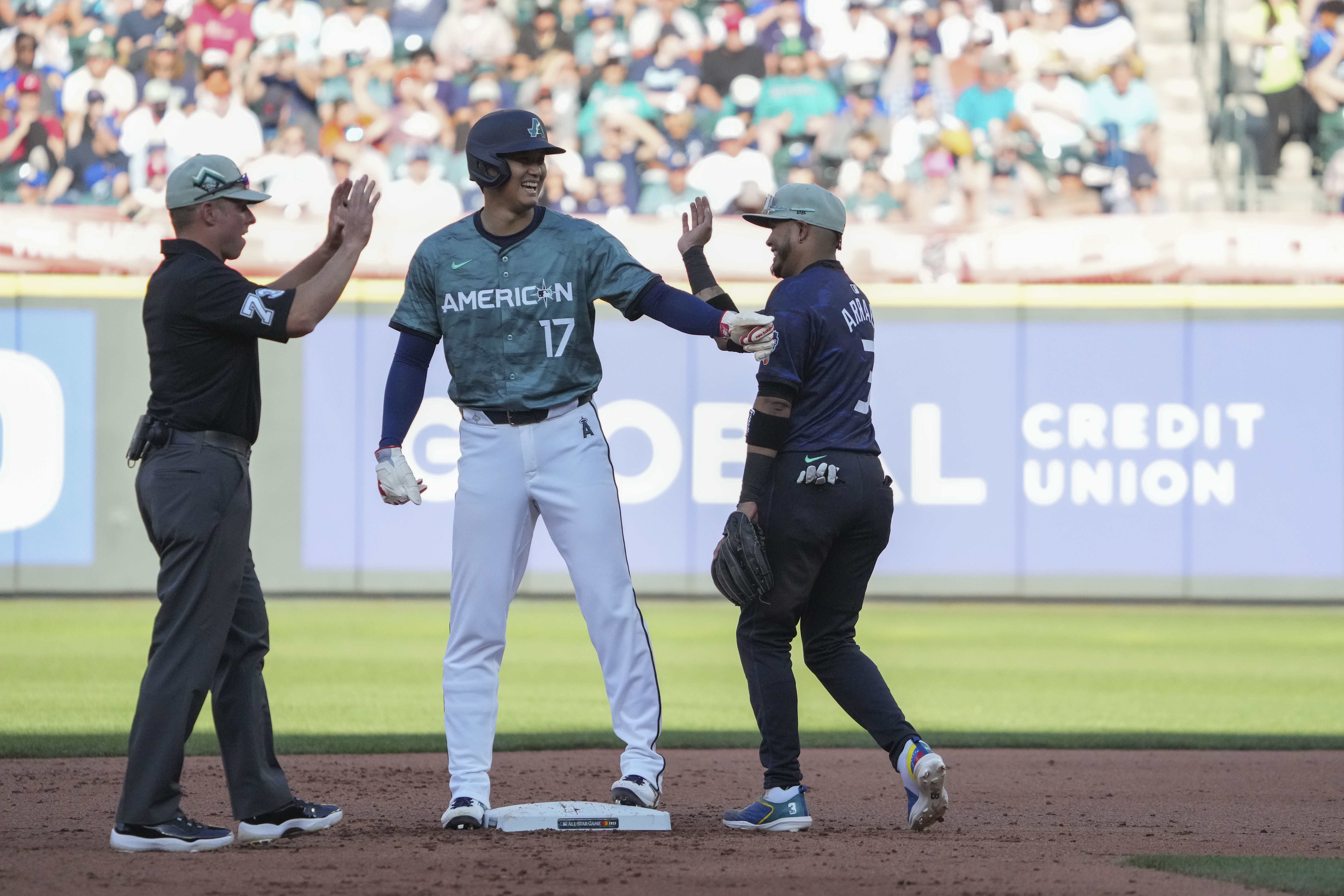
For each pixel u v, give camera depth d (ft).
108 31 183.11
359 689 108.06
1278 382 165.27
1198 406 165.99
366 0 188.96
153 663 49.47
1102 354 166.71
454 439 164.45
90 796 62.69
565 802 59.26
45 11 182.09
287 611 157.69
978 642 141.38
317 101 185.68
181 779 66.80
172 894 42.14
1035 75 190.49
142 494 50.03
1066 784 69.77
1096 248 166.81
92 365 163.02
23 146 179.52
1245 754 80.69
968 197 186.91
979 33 191.62
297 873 45.19
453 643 55.01
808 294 53.83
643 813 53.67
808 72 191.11
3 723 89.04
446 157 185.37
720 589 53.62
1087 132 188.75
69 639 133.69
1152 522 166.09
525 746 81.66
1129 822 58.54
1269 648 137.69
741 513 53.01
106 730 86.33
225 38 184.55
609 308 166.50
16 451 161.99
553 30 191.93
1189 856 49.24
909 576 167.84
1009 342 167.22
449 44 189.67
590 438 54.49
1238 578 165.48
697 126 189.16
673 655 130.52
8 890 42.65
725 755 79.56
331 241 54.54
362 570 165.27
